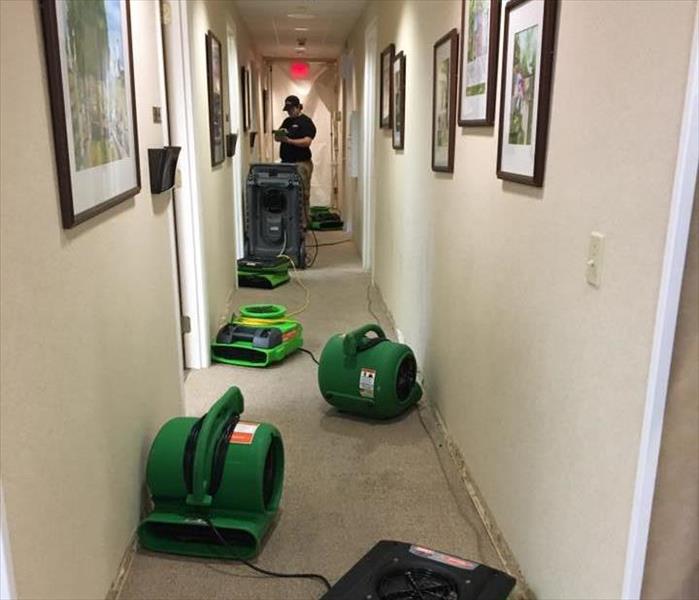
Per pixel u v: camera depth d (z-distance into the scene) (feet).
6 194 3.87
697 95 3.29
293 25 22.89
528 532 6.00
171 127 11.34
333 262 22.04
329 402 10.14
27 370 4.16
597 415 4.51
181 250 11.81
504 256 6.67
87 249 5.39
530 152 5.73
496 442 7.00
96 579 5.61
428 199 10.72
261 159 30.99
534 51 5.58
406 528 7.29
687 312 3.60
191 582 6.36
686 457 3.79
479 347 7.69
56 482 4.66
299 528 7.26
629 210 4.03
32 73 4.29
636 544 3.96
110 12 6.05
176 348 9.46
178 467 6.72
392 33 14.67
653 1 3.72
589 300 4.63
